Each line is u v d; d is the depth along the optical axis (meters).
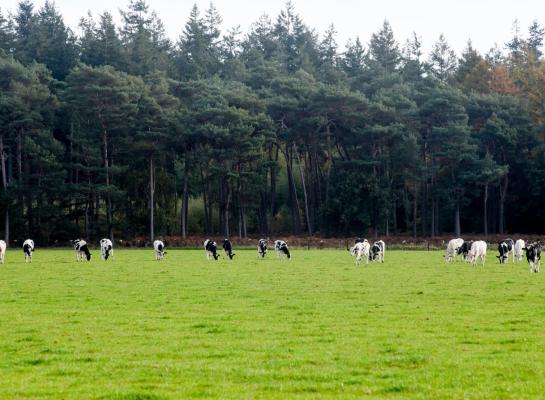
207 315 26.12
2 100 102.25
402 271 46.16
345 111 109.31
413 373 17.23
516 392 15.52
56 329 23.28
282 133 111.69
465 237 104.31
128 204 112.94
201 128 100.75
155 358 19.05
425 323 24.17
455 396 15.26
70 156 110.62
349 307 28.09
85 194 105.25
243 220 110.94
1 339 21.67
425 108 109.31
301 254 72.31
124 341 21.25
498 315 25.94
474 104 117.38
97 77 103.25
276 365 18.08
